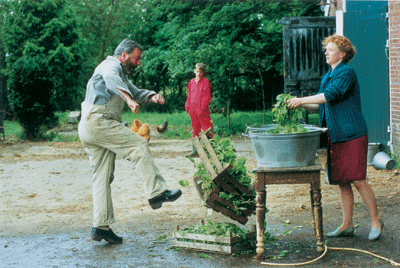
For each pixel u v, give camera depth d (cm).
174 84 2567
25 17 2906
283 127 404
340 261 372
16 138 1530
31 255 410
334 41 418
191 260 385
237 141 1373
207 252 403
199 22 1602
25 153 1162
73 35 3030
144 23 2900
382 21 882
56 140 1451
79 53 3025
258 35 1747
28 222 530
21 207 605
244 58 1667
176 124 2008
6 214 568
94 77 430
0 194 688
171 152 1132
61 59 2894
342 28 927
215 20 1581
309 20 1070
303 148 378
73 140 1469
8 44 2883
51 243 446
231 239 392
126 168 906
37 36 2931
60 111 2953
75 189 717
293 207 563
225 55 1532
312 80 1080
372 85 906
